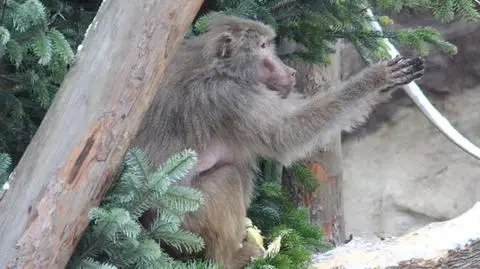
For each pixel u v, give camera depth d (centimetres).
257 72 544
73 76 414
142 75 416
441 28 1099
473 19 607
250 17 607
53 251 401
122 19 416
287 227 606
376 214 1106
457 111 1108
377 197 1111
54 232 400
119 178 437
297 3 630
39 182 399
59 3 570
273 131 514
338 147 758
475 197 1084
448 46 641
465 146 788
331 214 757
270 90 543
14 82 525
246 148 525
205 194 499
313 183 695
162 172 423
